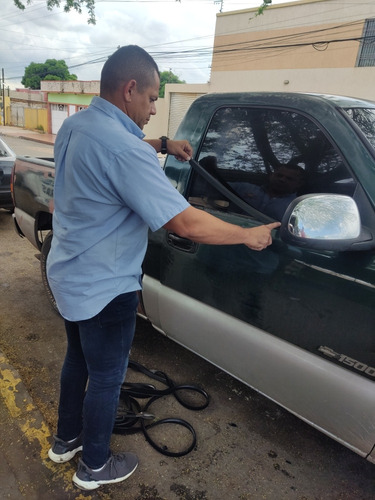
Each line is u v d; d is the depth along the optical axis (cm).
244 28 1816
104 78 135
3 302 330
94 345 150
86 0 686
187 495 173
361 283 140
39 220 317
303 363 161
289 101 172
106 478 169
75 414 175
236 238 142
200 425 214
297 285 158
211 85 2031
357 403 147
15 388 225
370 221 140
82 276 139
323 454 201
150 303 229
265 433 212
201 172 200
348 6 1522
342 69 1592
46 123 3541
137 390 222
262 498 175
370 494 180
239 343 184
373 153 148
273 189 177
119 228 136
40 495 166
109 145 123
